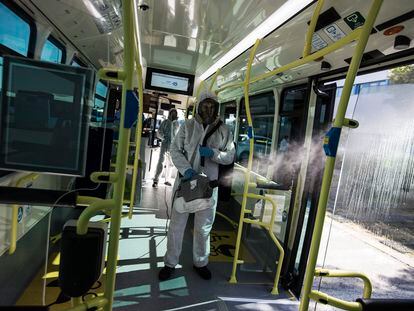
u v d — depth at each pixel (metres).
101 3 1.69
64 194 1.29
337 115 1.02
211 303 2.54
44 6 1.67
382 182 2.86
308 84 2.89
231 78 4.18
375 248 4.18
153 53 3.77
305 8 1.71
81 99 1.21
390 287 3.40
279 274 2.80
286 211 3.16
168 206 5.07
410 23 1.48
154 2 2.02
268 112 3.91
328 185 1.05
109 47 2.57
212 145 2.78
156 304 2.44
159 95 6.21
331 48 1.20
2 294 1.90
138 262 3.08
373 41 1.77
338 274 1.22
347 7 1.56
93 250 0.95
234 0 1.78
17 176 1.74
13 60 1.15
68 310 0.87
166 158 6.86
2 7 1.47
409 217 3.88
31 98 1.18
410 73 2.09
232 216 4.59
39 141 1.20
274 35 2.23
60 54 2.22
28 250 2.30
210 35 2.62
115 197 0.97
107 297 0.99
